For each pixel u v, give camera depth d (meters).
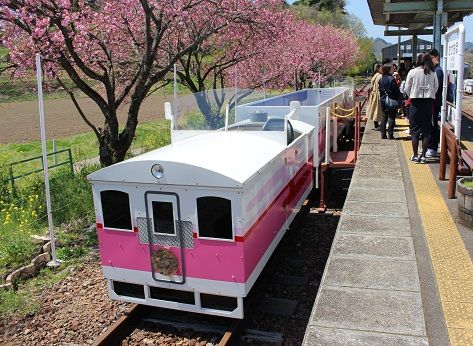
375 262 4.89
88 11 10.07
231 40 16.45
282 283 6.92
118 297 5.82
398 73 14.23
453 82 9.01
